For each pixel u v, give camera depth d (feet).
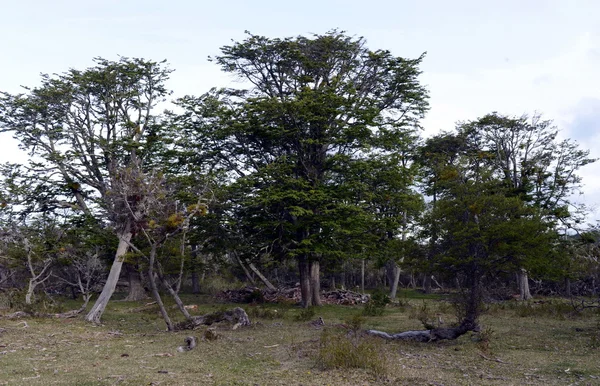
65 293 105.60
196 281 126.31
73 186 95.55
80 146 99.40
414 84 94.07
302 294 90.84
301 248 83.82
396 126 93.15
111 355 38.81
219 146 94.32
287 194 80.53
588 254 66.33
